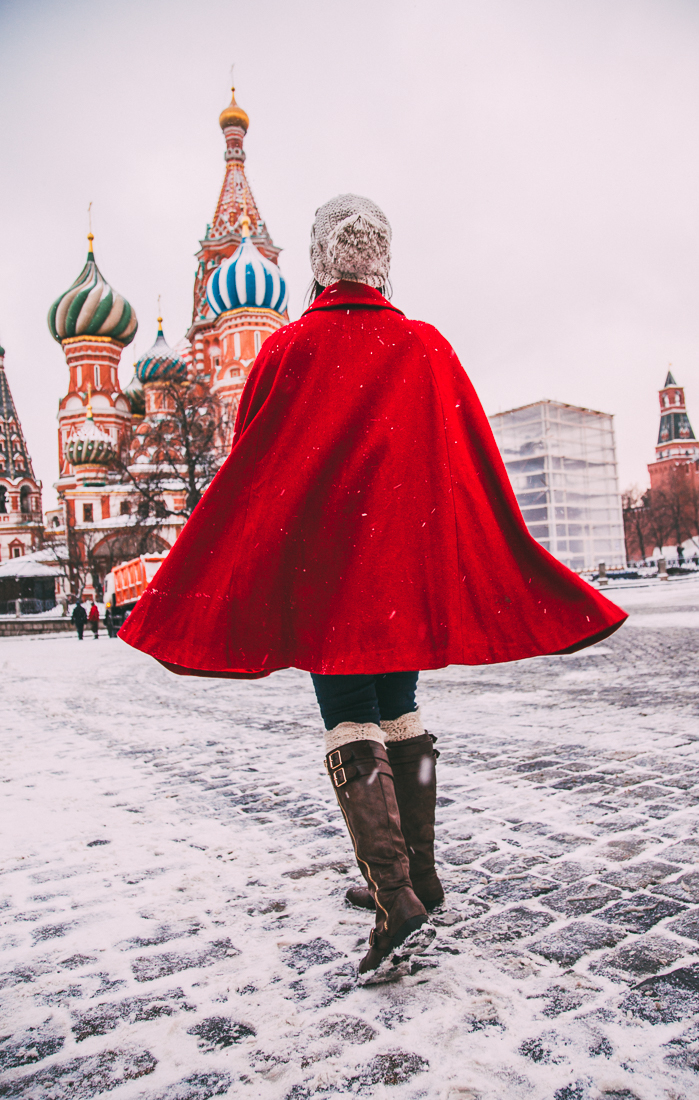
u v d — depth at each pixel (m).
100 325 69.19
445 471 1.53
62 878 2.30
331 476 1.50
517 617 1.50
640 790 2.94
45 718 6.19
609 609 1.50
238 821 2.85
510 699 5.79
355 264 1.70
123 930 1.89
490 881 2.07
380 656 1.38
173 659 1.47
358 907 1.95
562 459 40.75
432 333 1.71
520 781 3.19
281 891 2.10
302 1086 1.20
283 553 1.47
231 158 65.06
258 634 1.45
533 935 1.71
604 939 1.67
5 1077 1.28
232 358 49.66
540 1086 1.16
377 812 1.47
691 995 1.42
